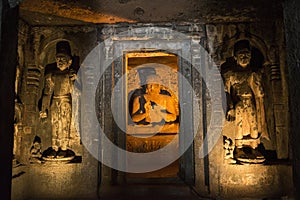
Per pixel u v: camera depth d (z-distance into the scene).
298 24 3.10
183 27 5.64
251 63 5.64
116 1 4.77
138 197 5.23
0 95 2.96
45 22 5.59
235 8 5.05
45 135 5.57
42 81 5.72
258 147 5.37
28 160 5.42
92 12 5.17
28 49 5.64
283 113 5.32
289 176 5.09
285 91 5.30
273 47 5.52
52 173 5.39
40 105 5.63
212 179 5.27
